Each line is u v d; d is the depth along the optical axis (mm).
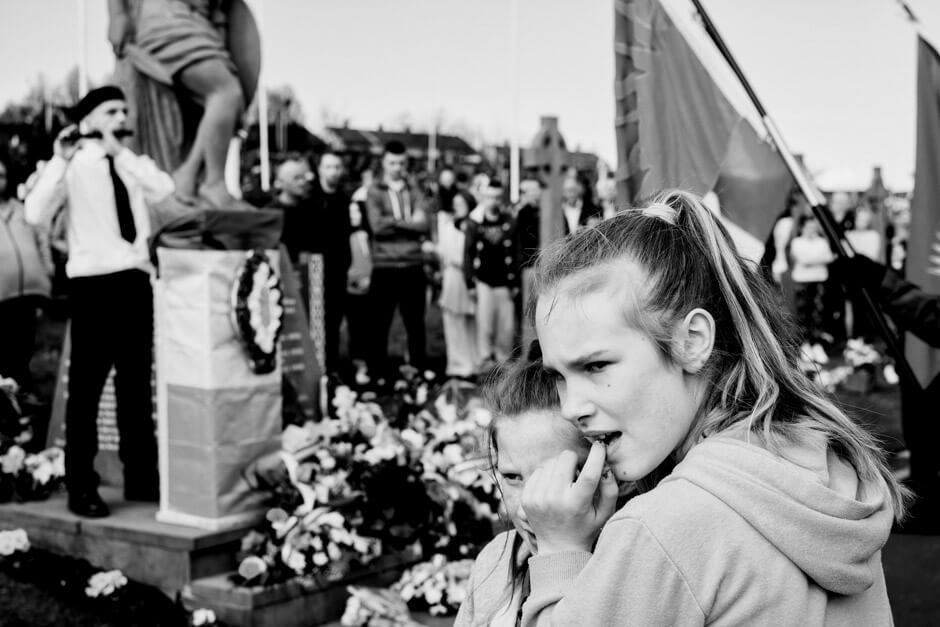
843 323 12664
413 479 4625
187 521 4457
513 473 1443
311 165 9734
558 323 1182
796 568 1110
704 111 4590
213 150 4949
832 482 1190
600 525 1217
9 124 13438
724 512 1107
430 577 4406
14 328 7207
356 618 4125
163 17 4961
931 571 4734
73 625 4008
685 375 1200
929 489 5332
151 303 4988
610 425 1167
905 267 5832
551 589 1182
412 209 10195
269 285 4539
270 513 4270
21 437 5734
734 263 1243
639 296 1157
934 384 5332
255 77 5309
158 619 4023
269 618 4098
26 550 4578
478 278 9977
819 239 12516
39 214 4652
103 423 5562
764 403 1197
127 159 4816
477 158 18766
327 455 4551
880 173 14844
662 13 4582
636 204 1742
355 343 10023
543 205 8758
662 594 1080
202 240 4395
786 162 4590
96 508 4676
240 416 4461
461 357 10117
